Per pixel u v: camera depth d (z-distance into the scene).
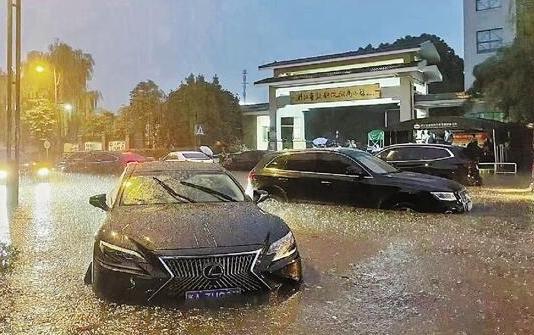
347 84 32.72
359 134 36.03
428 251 7.44
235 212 5.78
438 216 10.40
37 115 43.00
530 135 25.20
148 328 4.46
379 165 11.75
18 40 14.56
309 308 4.93
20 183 22.81
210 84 45.06
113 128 45.81
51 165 33.47
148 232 5.14
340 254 7.30
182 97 44.31
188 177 6.99
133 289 4.88
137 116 44.94
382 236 8.56
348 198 11.30
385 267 6.52
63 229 10.05
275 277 5.16
